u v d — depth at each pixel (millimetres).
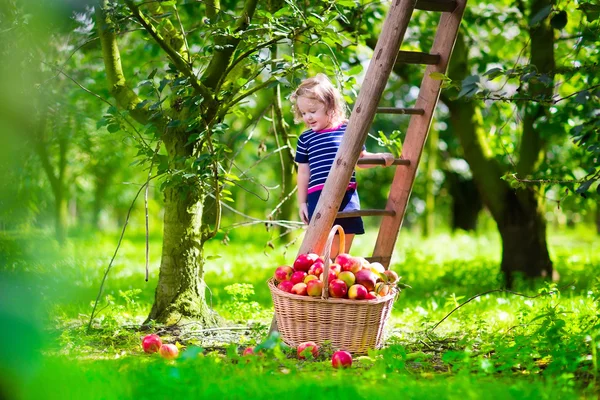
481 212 32781
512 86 10875
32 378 1249
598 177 4734
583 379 3650
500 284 9008
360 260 4648
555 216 32188
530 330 5102
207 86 5488
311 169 5250
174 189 5570
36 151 2365
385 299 4469
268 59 5227
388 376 3541
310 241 4859
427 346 4887
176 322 5488
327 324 4402
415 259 11812
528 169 9305
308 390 2994
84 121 7000
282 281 4676
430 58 5109
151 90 5047
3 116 1315
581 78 6805
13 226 1507
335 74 5500
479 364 3639
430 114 5172
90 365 3721
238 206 26125
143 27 5027
